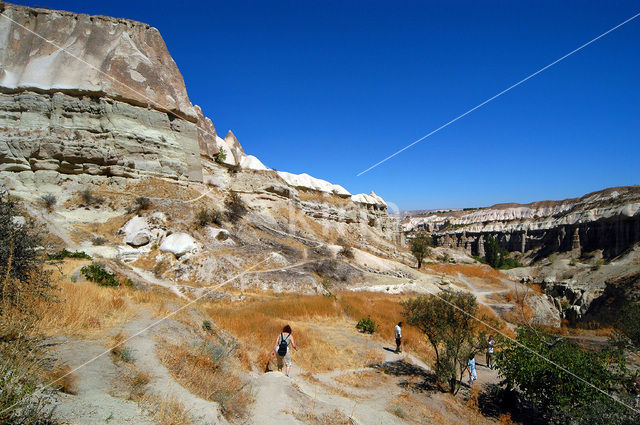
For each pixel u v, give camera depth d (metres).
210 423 5.12
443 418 9.25
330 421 6.79
